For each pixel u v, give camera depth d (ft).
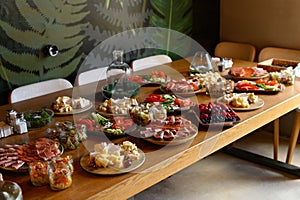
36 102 8.16
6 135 6.46
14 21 9.23
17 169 5.21
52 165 4.98
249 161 10.55
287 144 11.51
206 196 8.99
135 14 11.68
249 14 13.02
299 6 11.61
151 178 5.37
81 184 4.93
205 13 13.58
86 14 10.52
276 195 8.93
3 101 9.48
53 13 9.88
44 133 6.56
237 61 11.23
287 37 12.14
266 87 8.39
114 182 4.97
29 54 9.70
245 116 7.03
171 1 12.50
